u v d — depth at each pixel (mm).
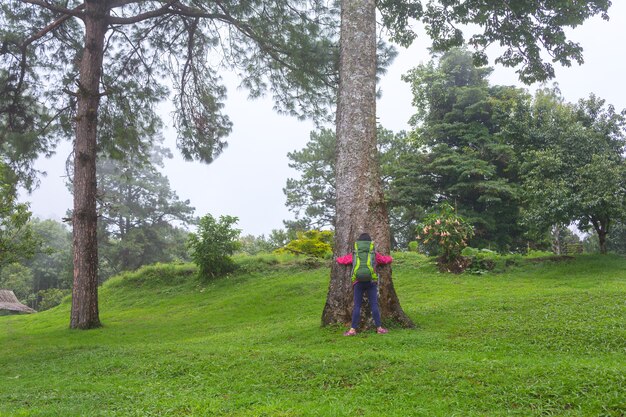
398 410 4055
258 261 19125
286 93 16828
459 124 28188
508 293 11500
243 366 5965
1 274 43750
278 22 14820
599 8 11766
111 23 14719
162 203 45094
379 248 8508
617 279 12688
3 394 5730
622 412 3713
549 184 14719
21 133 16406
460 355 5832
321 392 4797
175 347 7922
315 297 13906
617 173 13773
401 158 29828
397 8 13695
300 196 35344
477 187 26734
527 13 12320
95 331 12250
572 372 4613
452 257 15797
